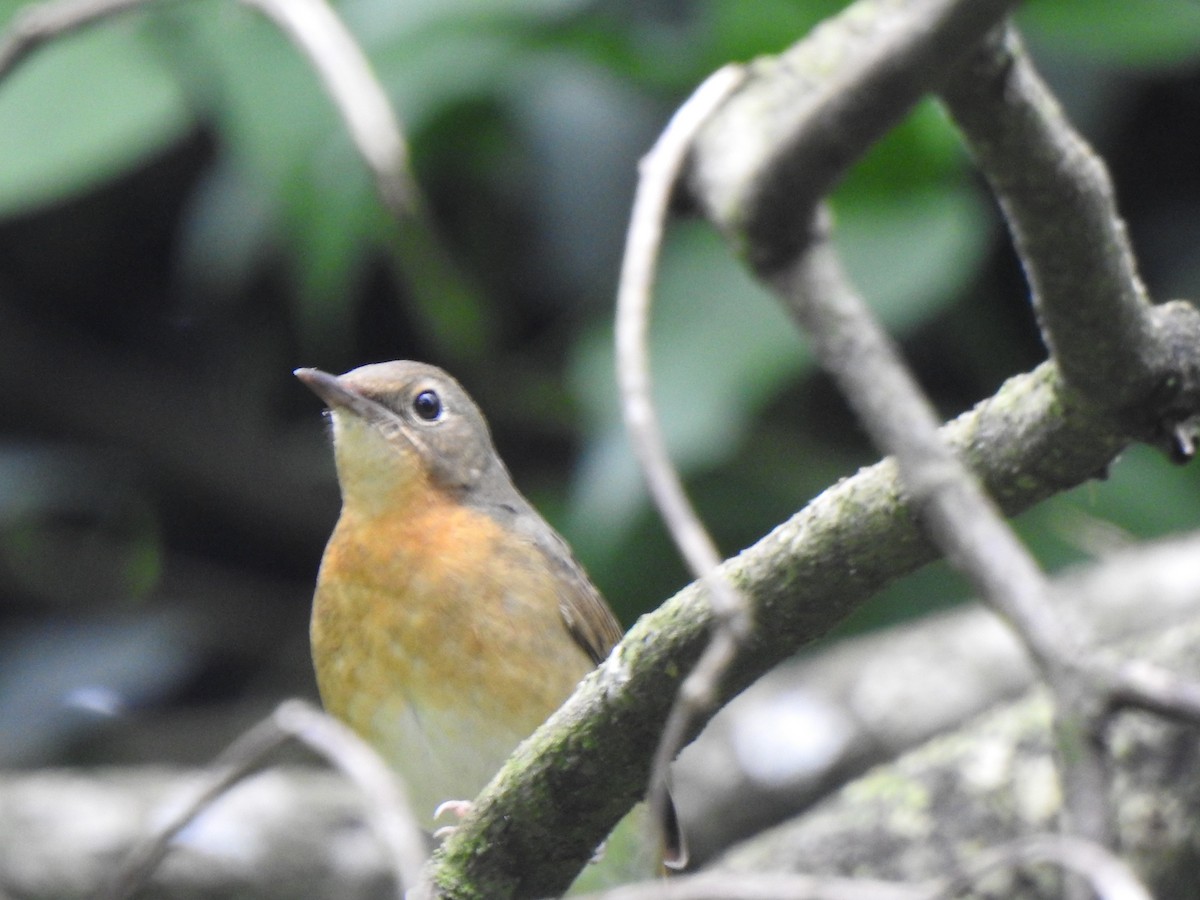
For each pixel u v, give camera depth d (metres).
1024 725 9.93
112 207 12.85
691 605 5.30
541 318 12.25
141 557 12.90
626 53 10.70
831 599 5.03
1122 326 4.25
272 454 13.20
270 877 10.30
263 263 12.63
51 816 10.41
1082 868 2.74
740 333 9.77
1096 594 10.83
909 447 3.07
